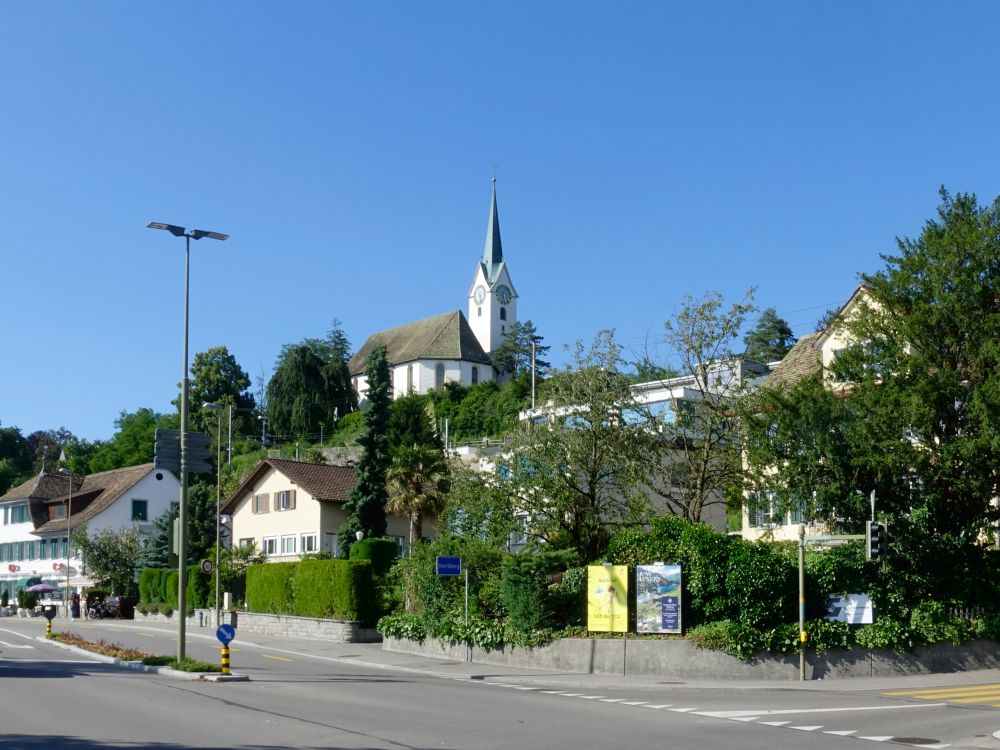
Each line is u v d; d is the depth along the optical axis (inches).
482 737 648.4
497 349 5201.8
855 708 843.4
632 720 757.3
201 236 1119.6
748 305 1398.9
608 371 1411.2
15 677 1028.5
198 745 586.9
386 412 2197.3
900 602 1149.1
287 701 838.5
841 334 1306.6
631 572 1189.1
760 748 624.7
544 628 1234.6
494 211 5659.5
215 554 2268.7
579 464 1401.3
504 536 1422.2
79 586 2992.1
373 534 2111.2
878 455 1109.1
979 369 1153.4
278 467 2401.6
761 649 1110.4
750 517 1486.2
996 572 1177.4
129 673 1083.9
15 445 5167.3
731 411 1371.8
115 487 3314.5
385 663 1299.2
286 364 4365.2
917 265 1190.9
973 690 984.9
